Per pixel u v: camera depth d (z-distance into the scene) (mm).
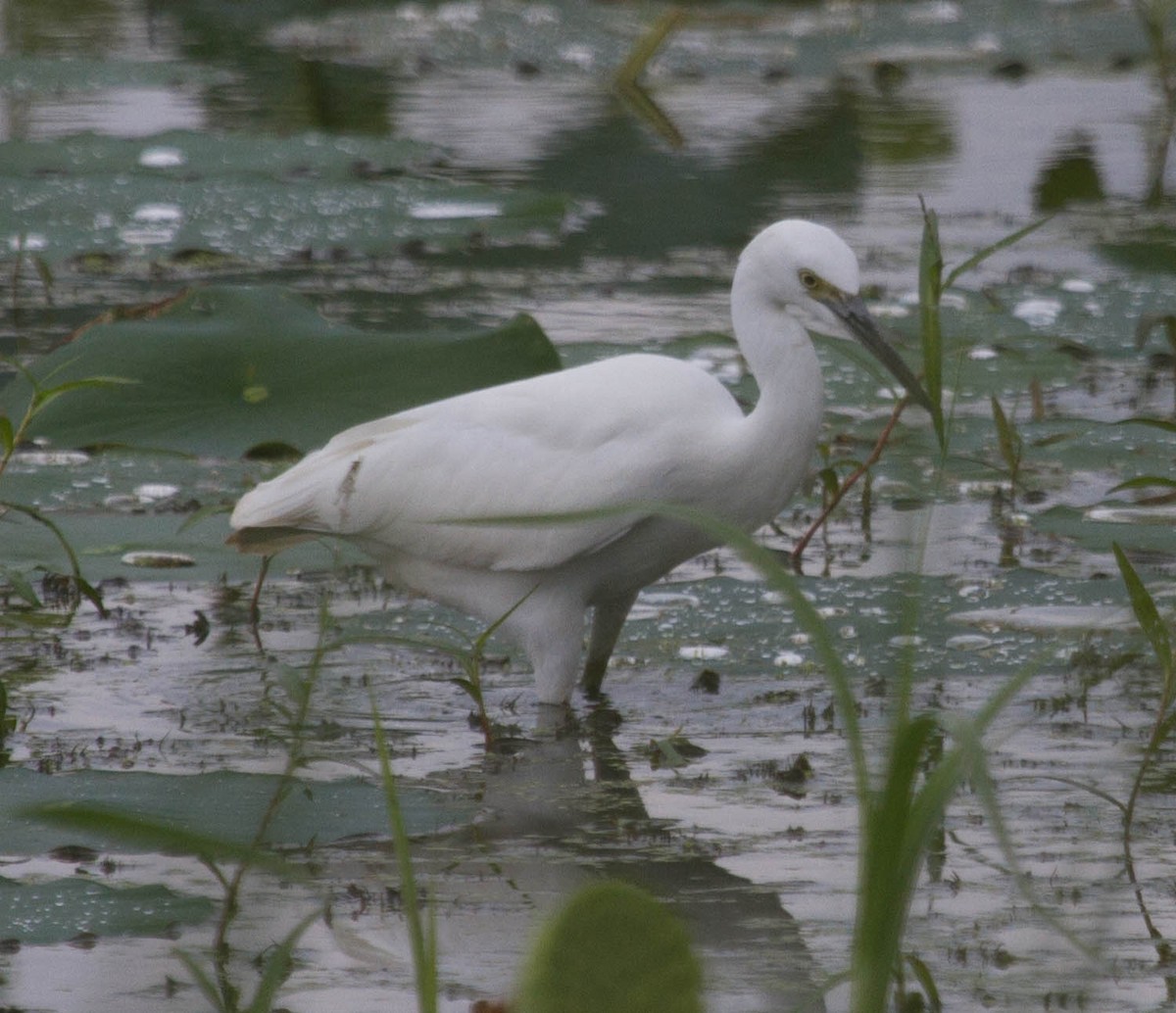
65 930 6469
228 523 11422
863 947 4598
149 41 30859
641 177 21828
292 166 21281
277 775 7832
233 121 24562
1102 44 30969
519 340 13039
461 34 31875
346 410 12461
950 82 28125
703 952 6473
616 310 16594
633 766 8445
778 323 9164
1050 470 12859
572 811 7887
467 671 8727
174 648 9898
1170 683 7754
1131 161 22562
